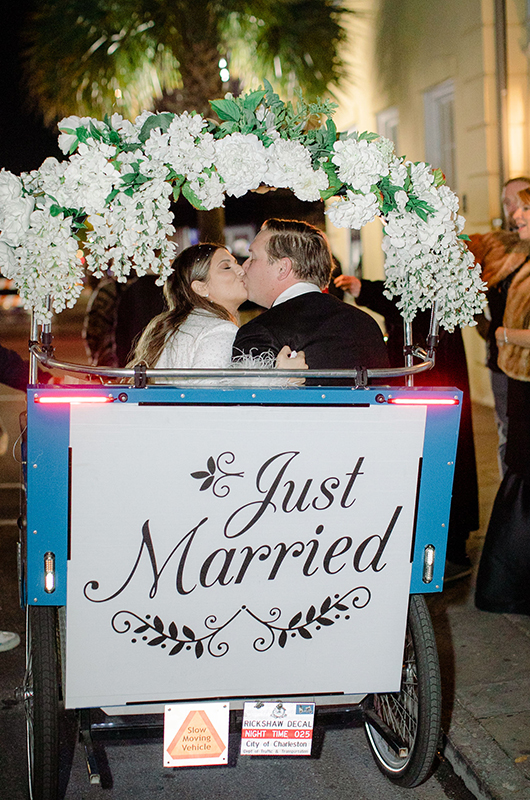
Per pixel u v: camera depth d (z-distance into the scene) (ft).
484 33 27.32
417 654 9.08
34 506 7.88
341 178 8.34
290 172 8.25
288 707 8.92
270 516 8.26
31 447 7.72
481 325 16.08
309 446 8.14
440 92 31.76
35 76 30.89
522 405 13.58
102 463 7.85
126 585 8.21
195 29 29.66
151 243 8.22
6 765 10.42
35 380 8.81
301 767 10.51
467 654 12.68
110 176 7.88
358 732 11.38
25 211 7.95
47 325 8.21
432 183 8.70
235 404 7.92
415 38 32.65
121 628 8.33
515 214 14.93
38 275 8.05
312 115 8.62
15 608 14.88
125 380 9.48
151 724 9.07
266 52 30.55
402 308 9.37
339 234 40.96
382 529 8.55
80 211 8.27
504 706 11.26
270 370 8.10
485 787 9.69
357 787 10.09
